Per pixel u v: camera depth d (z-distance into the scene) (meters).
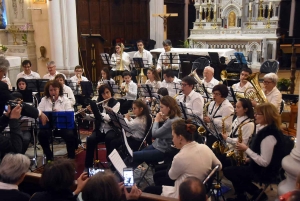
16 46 9.95
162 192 3.12
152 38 14.45
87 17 12.22
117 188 2.06
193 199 2.05
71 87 6.78
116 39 12.80
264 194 3.76
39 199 2.26
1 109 3.52
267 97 5.14
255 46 12.12
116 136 4.71
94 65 9.62
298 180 2.19
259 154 3.43
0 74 3.73
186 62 9.00
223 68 8.79
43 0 9.50
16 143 3.34
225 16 12.87
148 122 4.52
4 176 2.47
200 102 4.81
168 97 4.07
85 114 5.10
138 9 14.04
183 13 16.52
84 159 5.29
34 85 6.00
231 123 4.36
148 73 6.82
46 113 4.52
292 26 14.88
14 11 10.10
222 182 4.44
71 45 9.43
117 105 5.16
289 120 6.46
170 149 3.90
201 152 2.99
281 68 13.35
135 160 3.96
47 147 4.91
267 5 12.40
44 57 9.88
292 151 3.21
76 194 2.68
